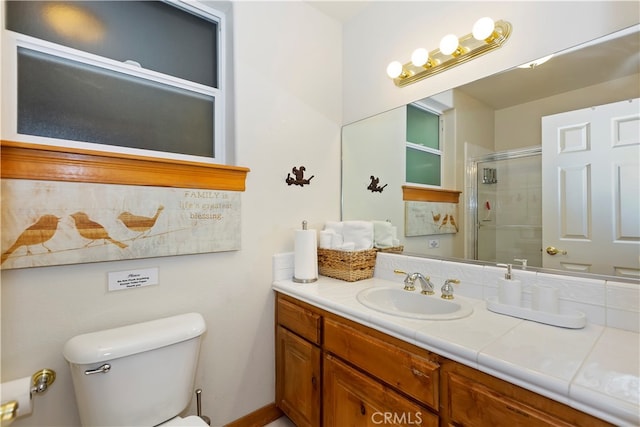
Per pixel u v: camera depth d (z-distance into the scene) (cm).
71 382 106
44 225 100
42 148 98
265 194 158
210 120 155
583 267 103
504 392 74
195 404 136
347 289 143
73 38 121
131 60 134
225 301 145
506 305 106
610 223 98
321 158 186
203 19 155
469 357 79
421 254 153
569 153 106
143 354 102
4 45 106
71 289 106
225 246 142
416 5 155
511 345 82
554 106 110
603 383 63
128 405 99
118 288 116
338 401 119
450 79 141
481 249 130
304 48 177
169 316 128
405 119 161
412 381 92
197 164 132
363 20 184
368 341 107
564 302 103
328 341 125
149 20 140
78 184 105
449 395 84
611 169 98
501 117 124
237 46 150
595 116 101
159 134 140
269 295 160
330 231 175
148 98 138
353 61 190
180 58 148
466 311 108
